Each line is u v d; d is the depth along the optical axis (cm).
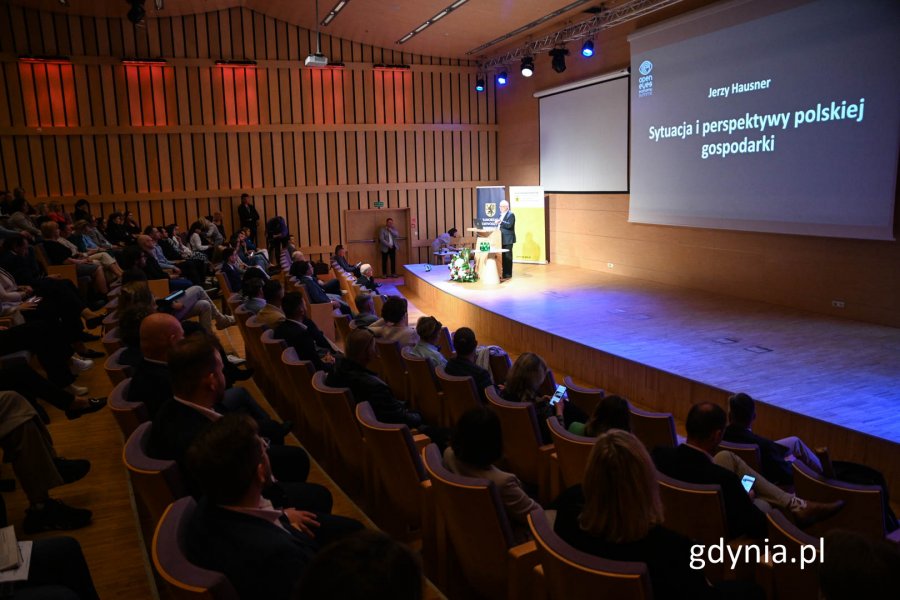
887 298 803
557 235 1480
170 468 214
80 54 1420
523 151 1634
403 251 1741
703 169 1041
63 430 521
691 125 1055
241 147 1574
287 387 503
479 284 1238
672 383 647
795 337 764
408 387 588
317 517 272
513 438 410
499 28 1370
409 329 636
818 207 862
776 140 912
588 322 884
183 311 696
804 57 861
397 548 100
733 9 959
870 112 789
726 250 1027
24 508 392
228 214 1583
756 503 318
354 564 96
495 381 619
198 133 1533
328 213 1670
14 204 1018
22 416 358
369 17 1402
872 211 798
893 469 472
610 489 189
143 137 1491
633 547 190
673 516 270
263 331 584
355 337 419
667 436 432
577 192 1397
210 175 1556
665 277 1164
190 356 265
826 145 845
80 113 1434
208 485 182
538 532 196
